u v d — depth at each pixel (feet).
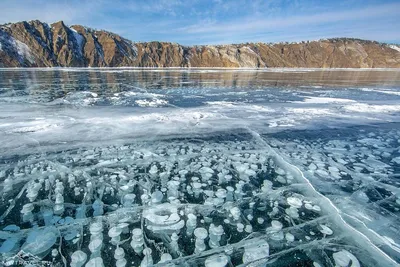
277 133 15.40
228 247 6.05
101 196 8.13
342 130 16.30
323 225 6.98
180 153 11.87
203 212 7.47
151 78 60.39
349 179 9.68
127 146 12.46
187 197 8.26
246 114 20.31
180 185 9.00
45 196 7.99
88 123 16.26
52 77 57.67
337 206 7.86
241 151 12.37
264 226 6.91
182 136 14.32
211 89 38.40
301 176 9.83
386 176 9.96
